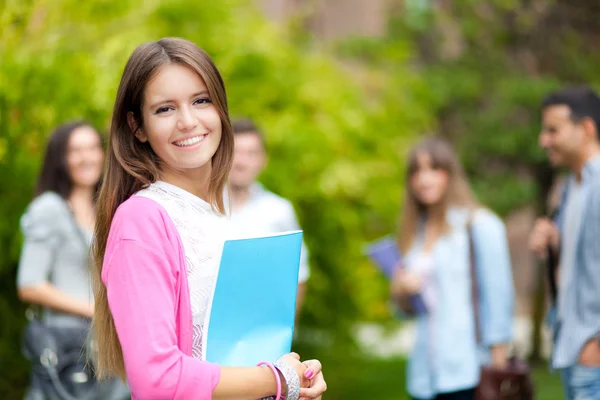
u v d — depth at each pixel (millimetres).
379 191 8016
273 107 7695
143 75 2404
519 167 11484
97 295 2514
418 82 9961
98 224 2504
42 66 6012
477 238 5234
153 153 2520
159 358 2168
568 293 4445
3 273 6379
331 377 8297
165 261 2266
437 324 5211
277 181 7152
